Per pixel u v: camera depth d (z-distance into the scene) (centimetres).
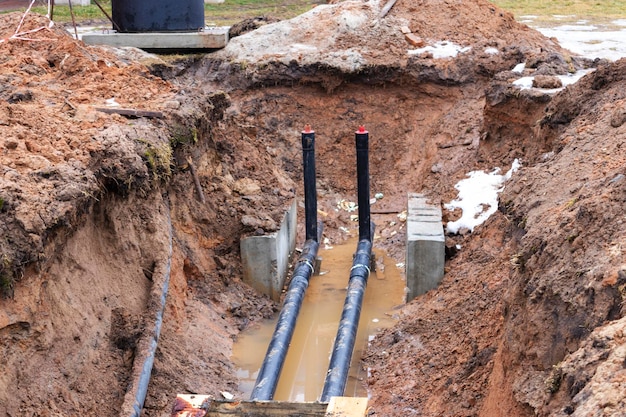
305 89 1552
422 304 984
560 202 700
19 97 959
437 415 711
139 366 730
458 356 791
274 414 530
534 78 1207
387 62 1510
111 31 1705
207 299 967
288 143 1488
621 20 2412
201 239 1027
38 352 655
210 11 2669
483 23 1638
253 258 1026
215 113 1186
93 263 777
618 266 505
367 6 1661
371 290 1080
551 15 2562
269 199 1135
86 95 1028
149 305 810
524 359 557
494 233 999
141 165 846
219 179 1112
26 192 691
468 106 1459
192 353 845
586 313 507
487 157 1237
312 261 1072
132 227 854
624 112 816
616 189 587
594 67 1377
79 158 795
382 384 833
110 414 688
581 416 390
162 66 1562
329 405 520
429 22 1623
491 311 784
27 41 1225
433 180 1313
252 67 1560
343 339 858
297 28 1620
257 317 985
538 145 1091
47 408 632
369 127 1505
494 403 606
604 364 418
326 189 1430
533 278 583
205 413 522
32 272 657
